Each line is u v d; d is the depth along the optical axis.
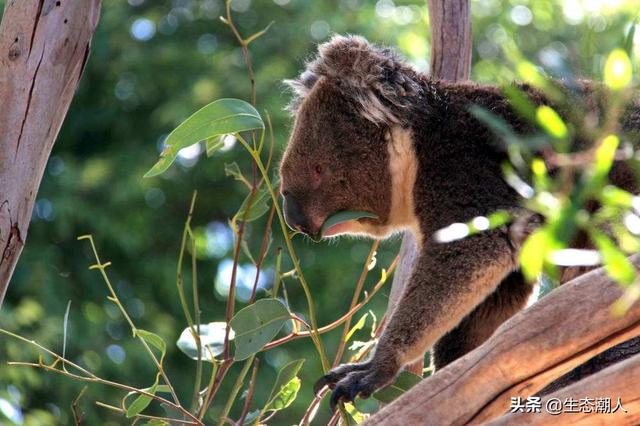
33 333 18.20
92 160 22.05
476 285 7.88
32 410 17.23
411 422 5.98
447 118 8.59
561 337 5.79
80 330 19.62
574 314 5.77
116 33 23.06
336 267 21.02
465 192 8.20
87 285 21.56
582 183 4.44
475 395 5.94
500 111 8.40
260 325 7.52
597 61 4.29
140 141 23.02
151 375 20.02
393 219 9.09
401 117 8.69
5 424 15.52
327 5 22.81
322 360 7.50
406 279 9.09
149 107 23.36
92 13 7.45
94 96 23.53
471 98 8.66
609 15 4.32
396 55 9.10
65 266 21.64
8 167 7.19
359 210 9.09
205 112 7.48
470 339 9.05
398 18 22.92
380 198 9.01
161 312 22.20
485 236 7.91
